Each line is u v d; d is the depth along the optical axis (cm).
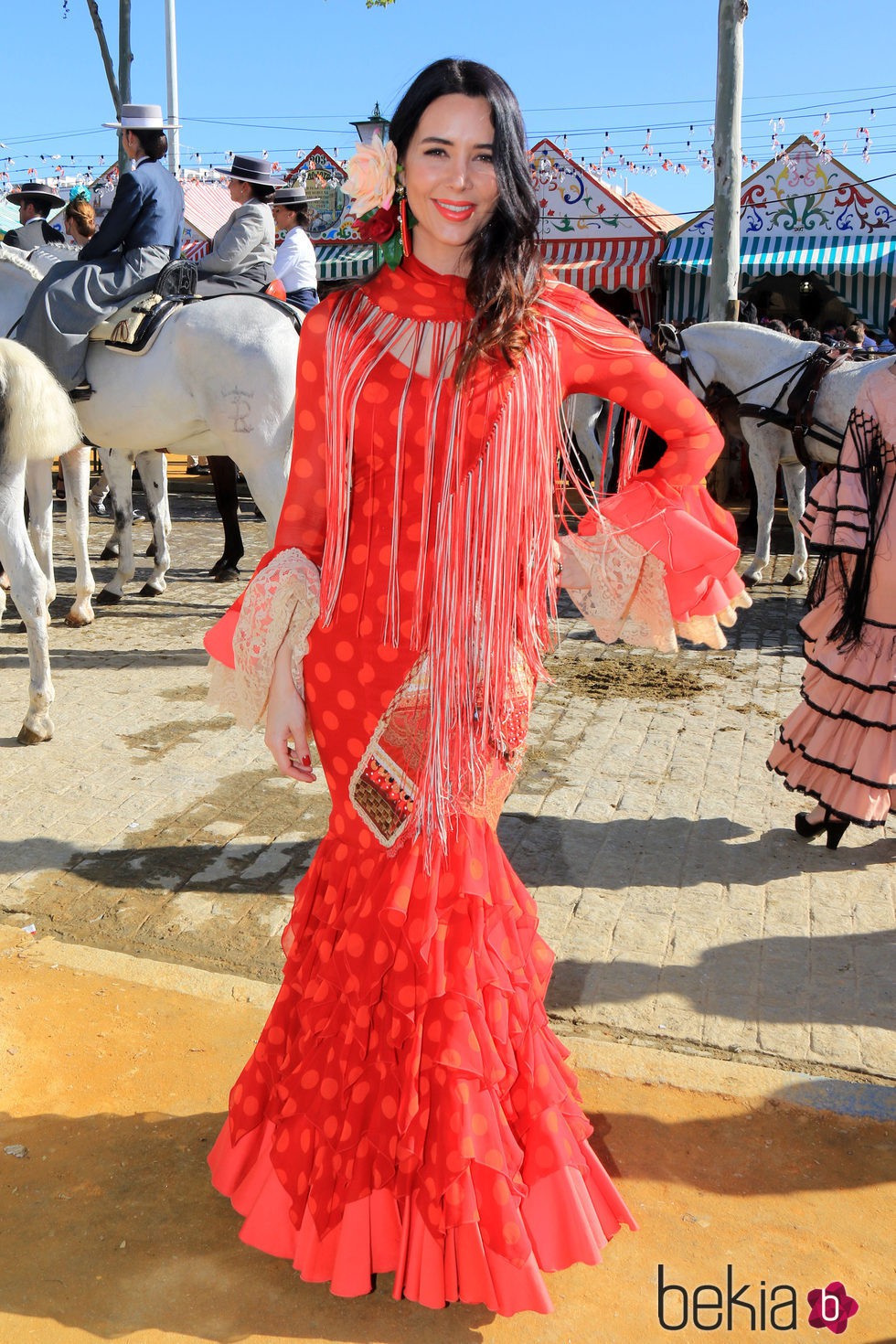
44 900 376
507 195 195
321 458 215
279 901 378
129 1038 302
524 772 487
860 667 390
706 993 329
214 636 227
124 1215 243
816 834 422
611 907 376
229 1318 217
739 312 1124
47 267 661
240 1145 237
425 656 207
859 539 374
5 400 464
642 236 1409
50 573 634
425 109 194
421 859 212
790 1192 253
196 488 1355
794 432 789
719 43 1058
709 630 237
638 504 220
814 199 1379
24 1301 221
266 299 591
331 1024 217
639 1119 275
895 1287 227
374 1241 211
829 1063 298
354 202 201
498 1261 207
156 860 404
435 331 200
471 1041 207
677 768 493
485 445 200
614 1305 221
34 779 468
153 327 577
